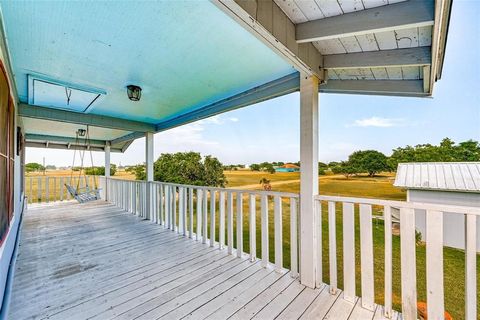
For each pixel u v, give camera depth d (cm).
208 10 169
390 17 151
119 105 411
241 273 252
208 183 1084
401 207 177
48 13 170
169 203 439
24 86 319
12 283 216
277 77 295
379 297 335
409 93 229
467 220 150
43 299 203
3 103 188
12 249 250
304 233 228
